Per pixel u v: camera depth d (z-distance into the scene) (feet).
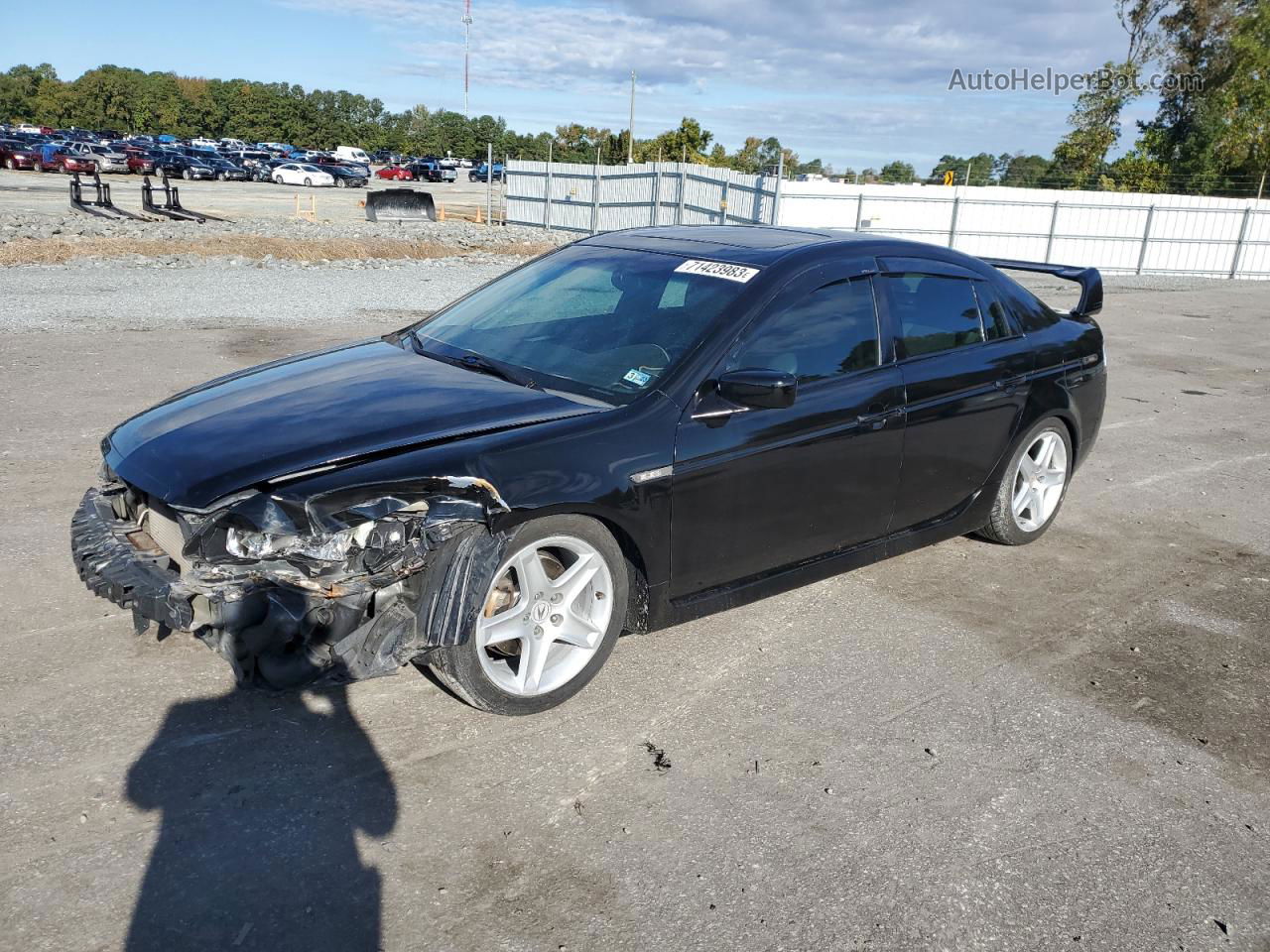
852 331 13.38
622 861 8.75
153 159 170.19
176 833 8.73
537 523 10.32
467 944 7.68
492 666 10.61
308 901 8.04
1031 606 14.96
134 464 10.49
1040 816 9.80
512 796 9.55
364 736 10.39
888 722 11.40
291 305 40.63
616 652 12.73
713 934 7.95
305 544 9.21
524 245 80.33
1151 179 136.98
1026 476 16.75
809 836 9.25
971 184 122.31
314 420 10.74
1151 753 11.09
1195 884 8.94
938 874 8.84
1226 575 16.66
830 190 81.46
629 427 11.05
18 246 55.36
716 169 88.69
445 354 13.21
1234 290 73.51
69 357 27.94
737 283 12.76
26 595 13.12
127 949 7.43
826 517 13.21
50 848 8.44
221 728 10.36
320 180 179.83
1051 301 57.77
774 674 12.36
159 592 9.48
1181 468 23.47
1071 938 8.17
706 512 11.74
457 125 418.31
